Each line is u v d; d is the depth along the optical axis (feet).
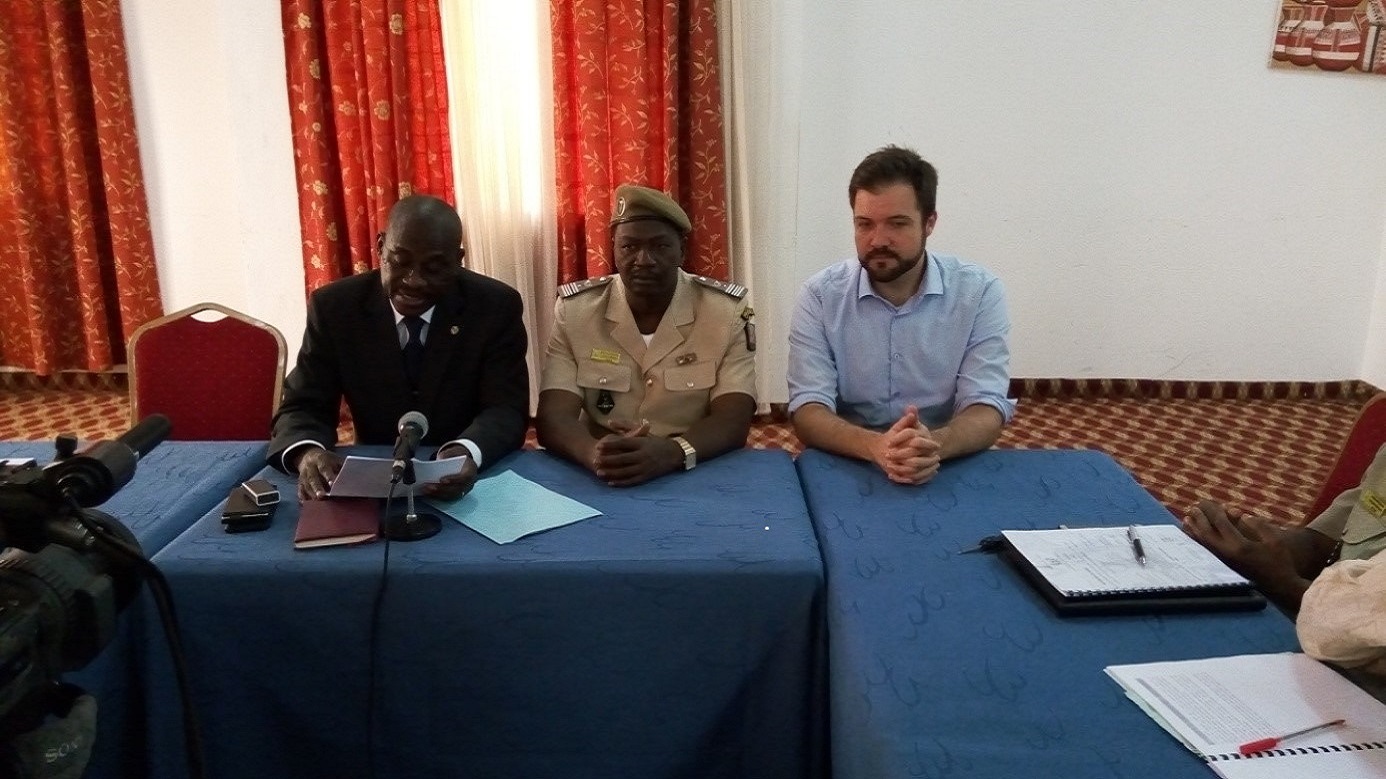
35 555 2.76
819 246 13.10
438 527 4.79
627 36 11.36
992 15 12.32
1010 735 3.24
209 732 4.55
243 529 4.79
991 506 5.22
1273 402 13.64
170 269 13.44
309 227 12.01
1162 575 4.22
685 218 6.23
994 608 4.11
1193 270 13.26
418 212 5.73
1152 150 12.80
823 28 12.34
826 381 6.64
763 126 11.87
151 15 12.44
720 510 5.09
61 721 2.76
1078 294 13.38
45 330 13.34
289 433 5.78
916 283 6.64
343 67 11.51
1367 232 13.07
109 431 12.18
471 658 4.49
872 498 5.33
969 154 12.82
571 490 5.42
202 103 12.78
